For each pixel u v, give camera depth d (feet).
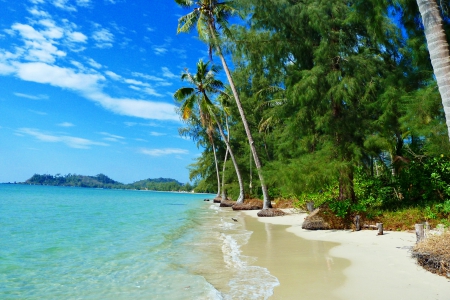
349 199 43.57
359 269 23.17
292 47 48.96
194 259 29.32
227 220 65.41
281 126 86.94
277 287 20.02
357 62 41.52
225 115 123.24
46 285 22.57
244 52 53.31
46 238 42.80
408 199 44.47
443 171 39.75
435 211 37.86
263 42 50.14
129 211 92.38
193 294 19.54
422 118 33.91
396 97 39.45
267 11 48.21
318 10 42.93
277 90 85.71
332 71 42.68
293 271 23.63
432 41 21.36
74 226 55.62
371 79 42.57
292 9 46.44
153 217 73.56
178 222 62.18
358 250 29.66
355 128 42.42
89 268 27.09
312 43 47.91
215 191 187.73
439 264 20.98
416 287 18.69
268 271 24.00
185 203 152.35
